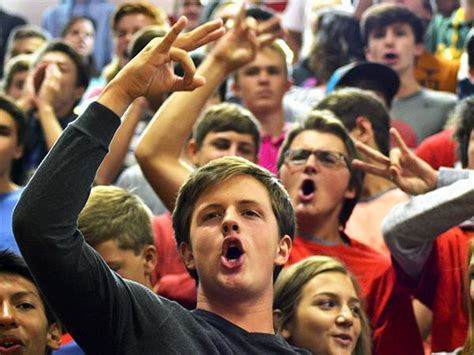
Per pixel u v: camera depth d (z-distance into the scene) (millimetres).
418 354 8836
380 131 10250
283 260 6496
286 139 9328
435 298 8680
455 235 8719
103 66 16938
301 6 15164
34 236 5734
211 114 9938
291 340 8031
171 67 6094
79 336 5953
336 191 9156
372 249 9203
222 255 6266
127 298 5992
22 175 10852
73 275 5820
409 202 8398
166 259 9414
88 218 8031
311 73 13805
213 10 14586
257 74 11477
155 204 10508
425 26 13984
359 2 14172
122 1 17188
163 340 5996
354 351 8062
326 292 8000
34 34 15125
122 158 10836
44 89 11547
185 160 10211
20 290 6949
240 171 6422
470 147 9273
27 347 6938
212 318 6277
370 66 11891
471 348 7625
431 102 12445
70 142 5828
